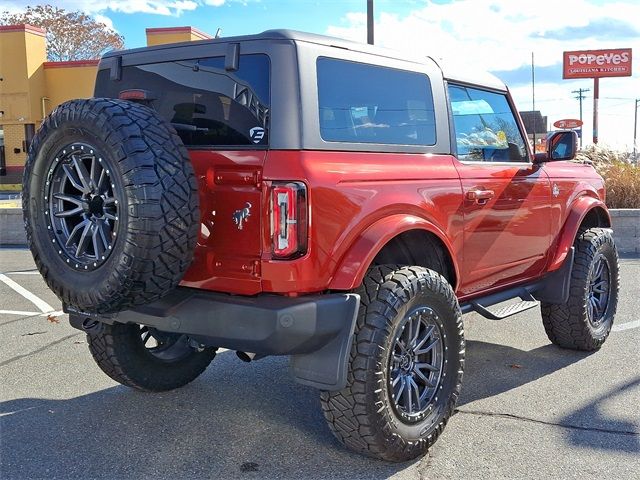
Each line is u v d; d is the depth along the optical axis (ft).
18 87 100.53
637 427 12.77
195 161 10.80
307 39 10.85
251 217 10.18
